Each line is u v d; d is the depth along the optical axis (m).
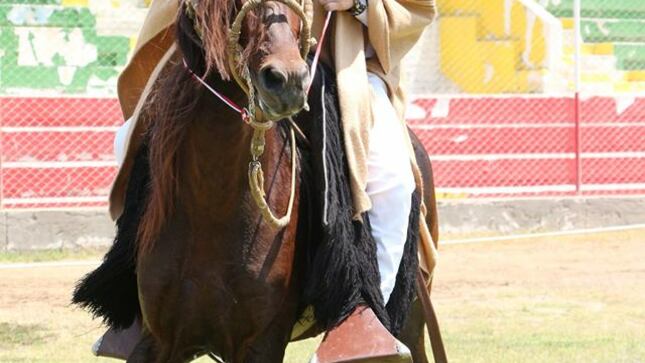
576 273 18.91
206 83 6.65
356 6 7.70
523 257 20.34
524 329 14.74
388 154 7.79
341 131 7.48
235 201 6.88
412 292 8.30
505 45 27.52
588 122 24.78
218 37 6.20
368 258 7.49
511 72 27.48
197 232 6.92
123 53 26.42
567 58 28.53
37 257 20.05
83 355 13.01
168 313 7.05
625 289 17.67
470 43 27.48
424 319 9.50
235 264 6.92
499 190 24.20
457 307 16.20
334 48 7.71
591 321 15.35
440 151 23.91
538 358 12.94
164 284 6.99
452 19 27.55
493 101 24.19
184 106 6.77
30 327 14.52
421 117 23.86
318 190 7.29
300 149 7.38
